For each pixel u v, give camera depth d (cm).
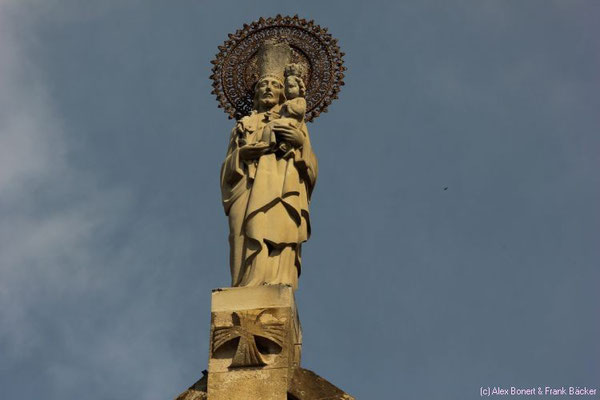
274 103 3522
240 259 3161
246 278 3119
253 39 3878
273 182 3241
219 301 3042
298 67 3572
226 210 3281
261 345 2966
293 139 3325
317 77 3828
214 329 2992
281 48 3656
